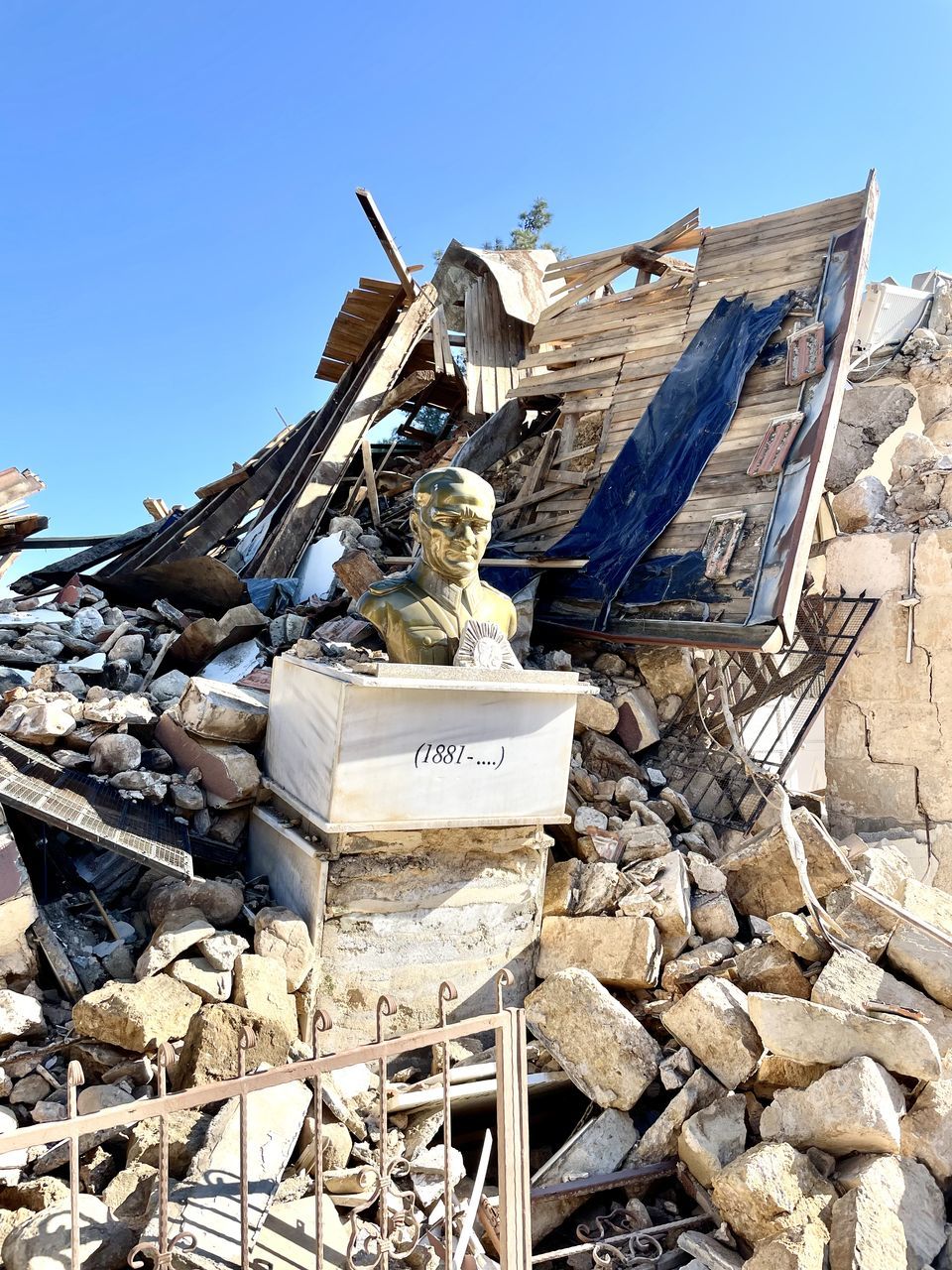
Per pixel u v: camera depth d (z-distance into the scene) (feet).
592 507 24.47
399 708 13.52
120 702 16.75
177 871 13.50
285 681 15.97
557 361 28.27
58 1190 9.86
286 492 29.37
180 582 23.34
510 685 14.19
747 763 19.22
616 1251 11.21
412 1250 9.41
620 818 18.03
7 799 12.48
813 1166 11.32
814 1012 12.26
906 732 20.68
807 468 19.03
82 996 12.83
